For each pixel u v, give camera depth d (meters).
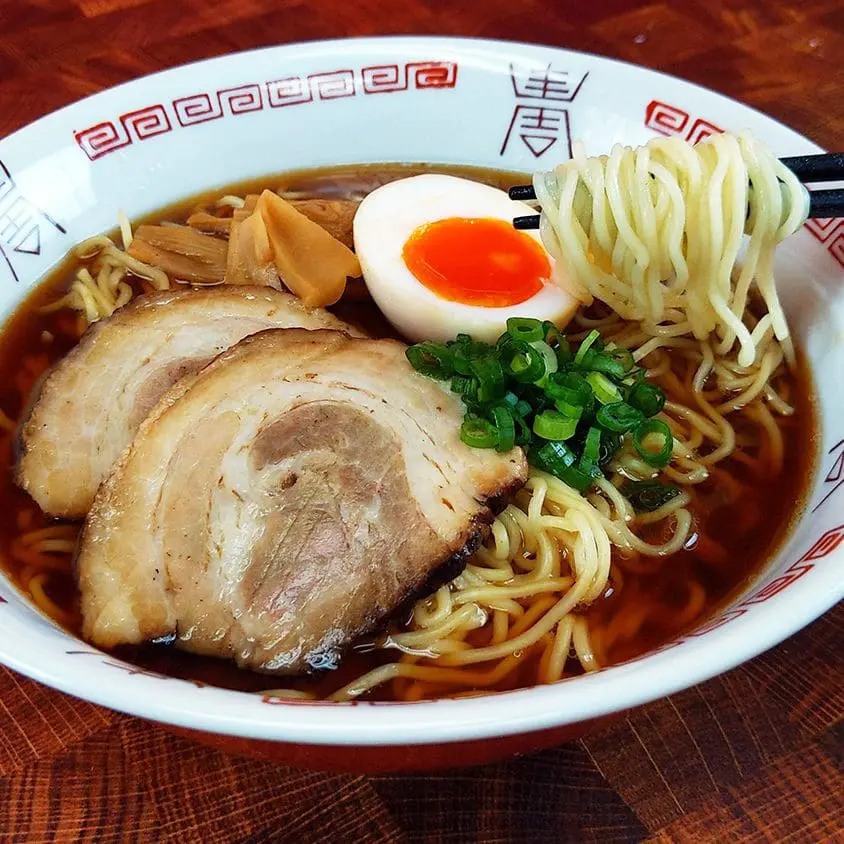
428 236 0.24
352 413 0.19
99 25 0.32
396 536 0.18
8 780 0.18
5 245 0.23
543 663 0.19
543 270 0.23
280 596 0.18
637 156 0.21
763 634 0.15
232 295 0.22
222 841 0.17
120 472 0.18
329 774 0.18
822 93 0.30
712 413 0.22
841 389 0.20
